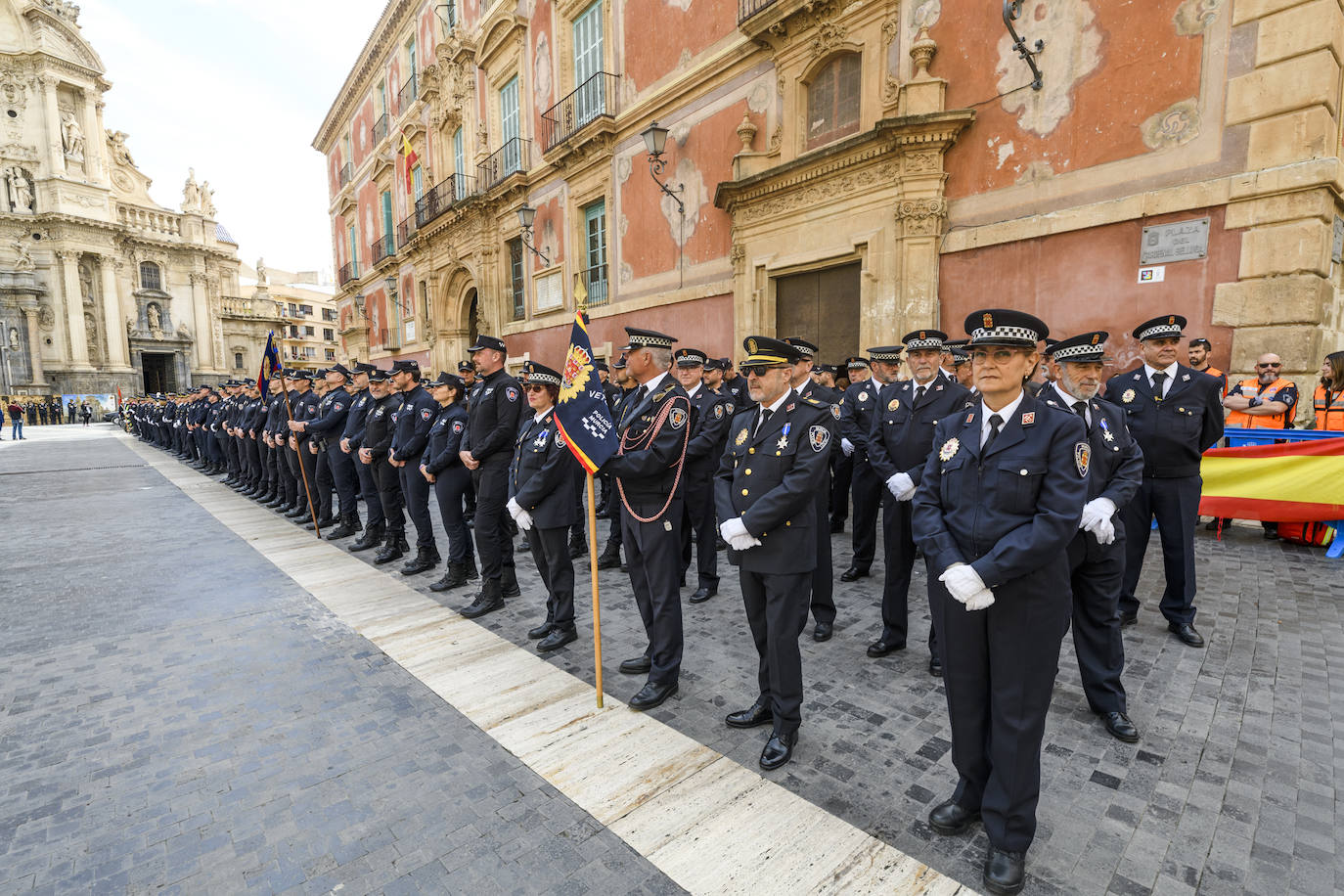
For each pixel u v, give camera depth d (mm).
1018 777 2154
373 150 26516
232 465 12000
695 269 11422
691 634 4391
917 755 2926
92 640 4391
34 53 38844
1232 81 5723
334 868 2307
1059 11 6719
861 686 3596
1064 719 3201
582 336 3545
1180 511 3961
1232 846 2314
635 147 12555
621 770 2865
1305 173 5348
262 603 5172
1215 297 5910
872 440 4273
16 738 3182
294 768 2910
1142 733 3033
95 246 41375
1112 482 3131
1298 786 2619
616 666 3953
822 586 4211
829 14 8789
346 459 7500
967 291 7637
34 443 23609
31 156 39625
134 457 18203
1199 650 3850
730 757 2953
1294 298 5508
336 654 4145
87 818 2588
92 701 3539
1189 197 5957
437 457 5414
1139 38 6227
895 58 8172
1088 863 2260
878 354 5527
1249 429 5938
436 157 20578
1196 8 5883
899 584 3934
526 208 14930
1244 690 3379
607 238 13539
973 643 2268
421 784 2783
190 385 47250
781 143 9656
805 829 2465
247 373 53594
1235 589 4820
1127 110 6344
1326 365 5617
